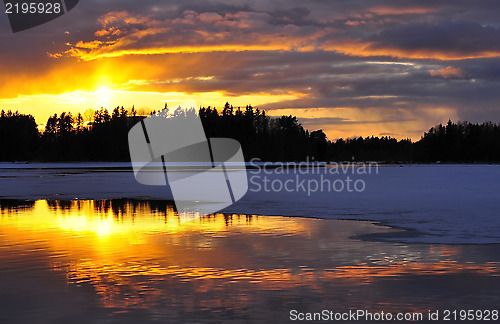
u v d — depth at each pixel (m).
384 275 12.91
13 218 25.02
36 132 179.88
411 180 56.72
